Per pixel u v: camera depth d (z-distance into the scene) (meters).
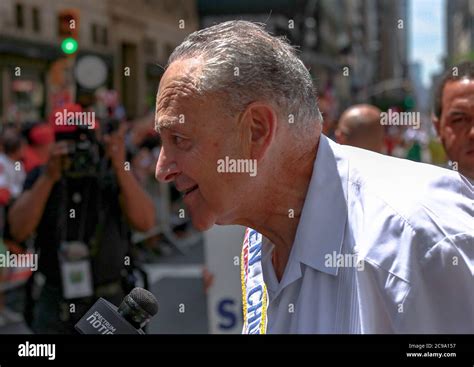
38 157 4.67
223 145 1.11
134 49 11.94
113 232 3.00
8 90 9.20
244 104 1.10
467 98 2.34
